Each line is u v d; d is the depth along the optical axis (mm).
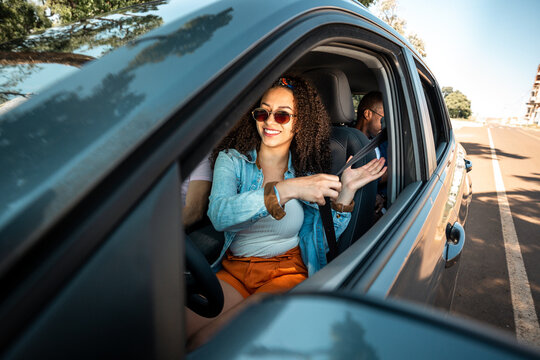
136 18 680
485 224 4457
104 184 339
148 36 516
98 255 317
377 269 744
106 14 780
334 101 1793
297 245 1306
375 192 1494
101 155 352
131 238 338
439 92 2268
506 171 8523
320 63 1855
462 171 2354
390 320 314
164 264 361
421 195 1233
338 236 1303
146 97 411
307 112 1314
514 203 5527
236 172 1289
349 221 1344
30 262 290
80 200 323
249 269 1190
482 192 6262
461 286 2941
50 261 294
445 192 1541
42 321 279
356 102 7848
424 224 1096
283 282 1174
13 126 388
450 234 1475
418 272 956
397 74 1206
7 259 282
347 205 1265
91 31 710
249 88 512
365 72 2242
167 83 432
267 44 564
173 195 379
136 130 379
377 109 2355
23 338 269
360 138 1563
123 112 393
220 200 1146
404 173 1300
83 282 304
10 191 322
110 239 326
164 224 366
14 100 593
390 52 1136
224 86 471
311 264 1265
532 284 3000
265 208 1053
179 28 530
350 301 335
